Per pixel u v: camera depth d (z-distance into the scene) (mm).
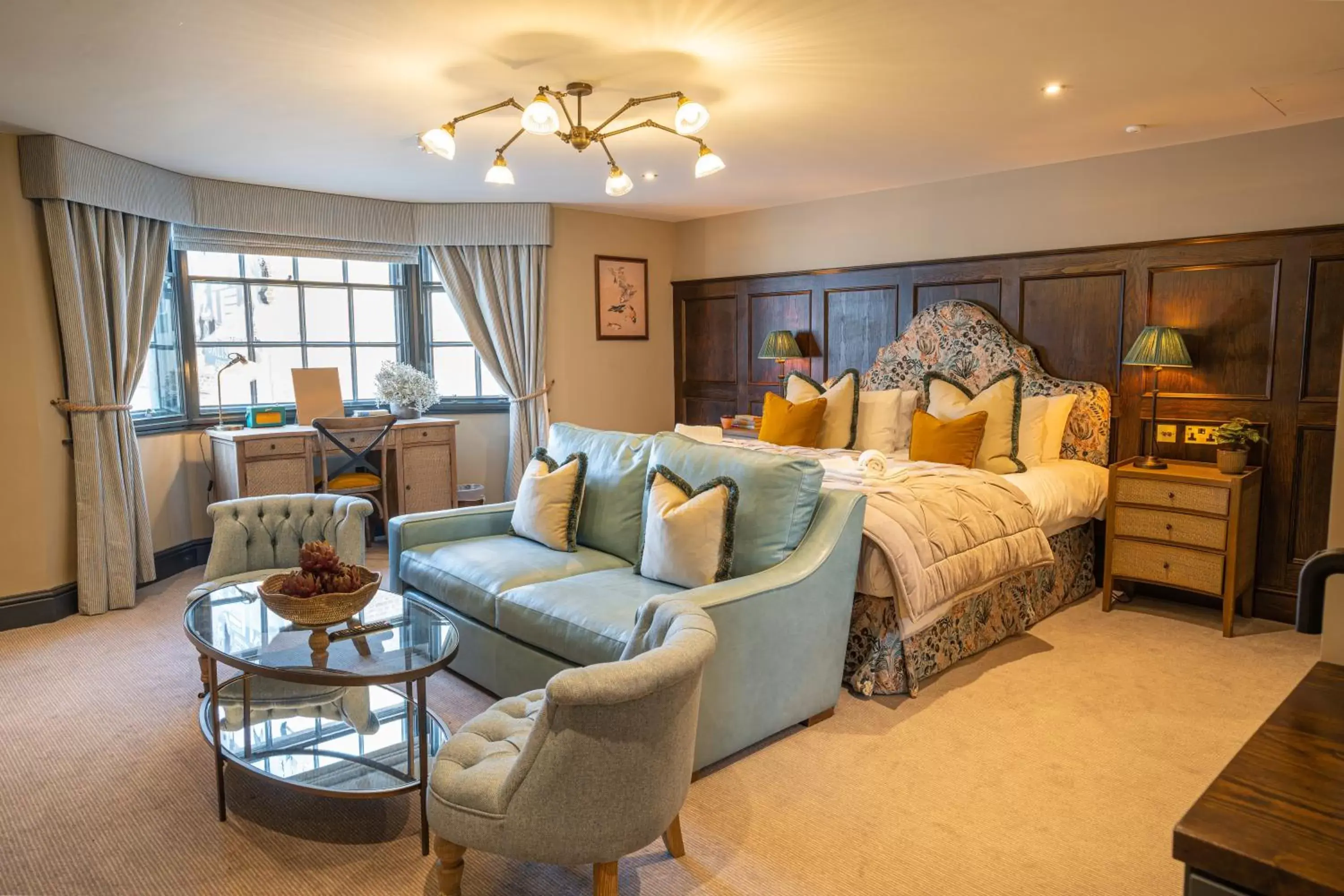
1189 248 4141
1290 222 3877
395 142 4008
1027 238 4758
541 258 5938
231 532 3309
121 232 4320
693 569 2877
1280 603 3980
